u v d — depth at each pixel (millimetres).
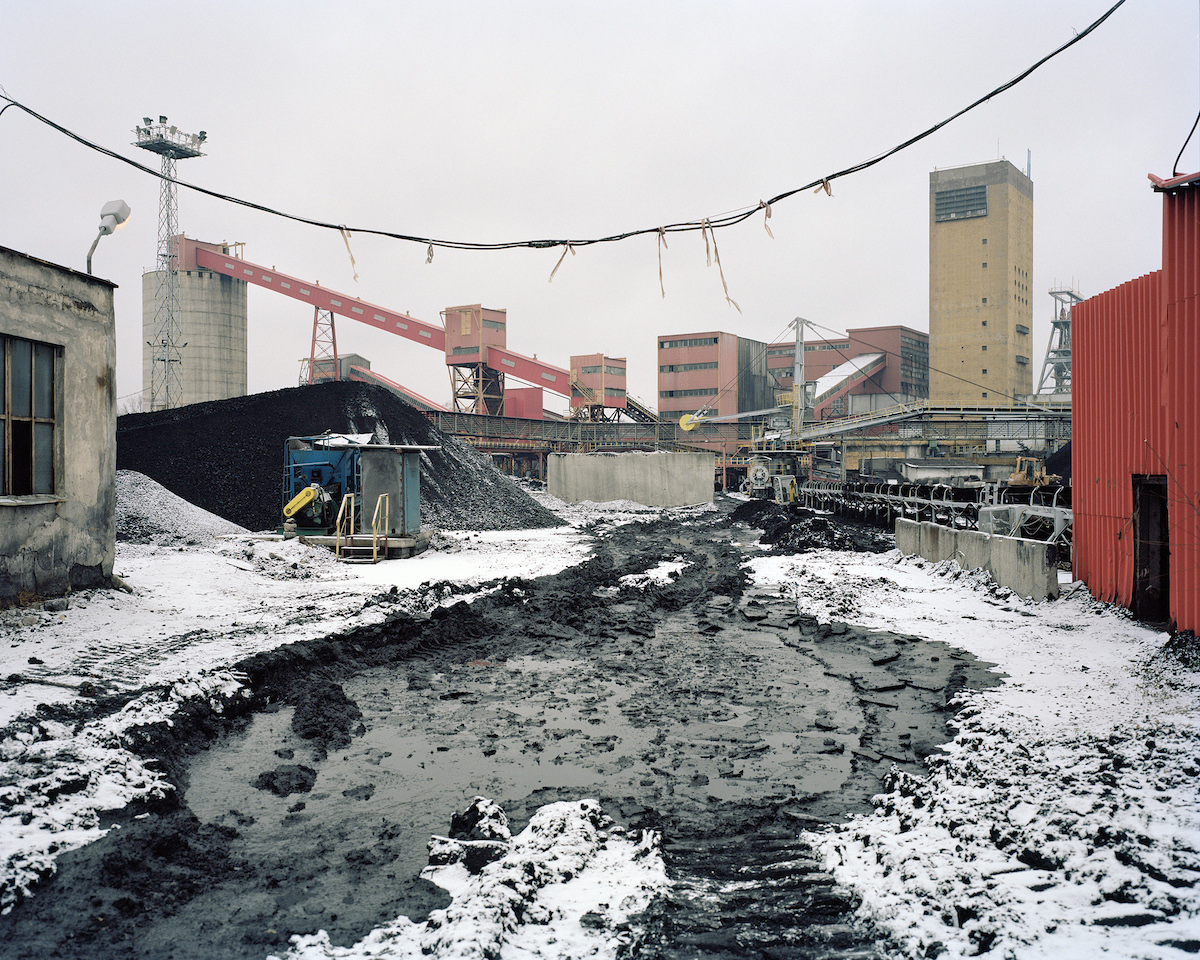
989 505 21344
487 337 87750
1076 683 10156
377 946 4449
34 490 12305
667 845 6117
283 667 10953
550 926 4609
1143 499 14234
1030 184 140000
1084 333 16438
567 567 23453
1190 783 5938
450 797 7152
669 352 117125
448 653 13211
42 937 4527
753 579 21891
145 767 7168
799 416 91250
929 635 14125
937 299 135500
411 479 26844
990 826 5637
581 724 9477
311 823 6531
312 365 98438
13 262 11586
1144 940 3916
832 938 4445
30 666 9492
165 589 15648
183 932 4707
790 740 8875
